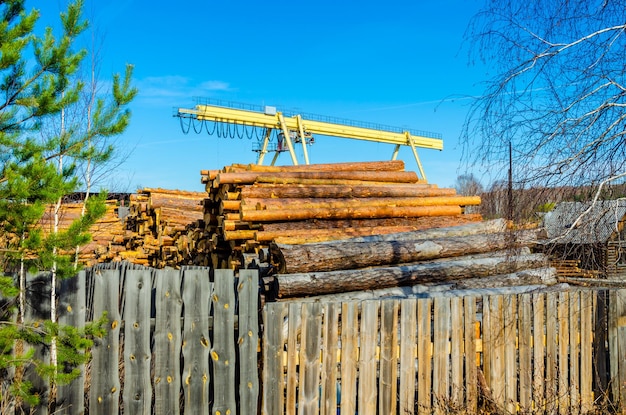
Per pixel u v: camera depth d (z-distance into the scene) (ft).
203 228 34.58
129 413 13.69
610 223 15.60
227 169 31.60
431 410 15.65
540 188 15.78
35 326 13.35
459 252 24.23
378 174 35.40
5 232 14.12
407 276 21.53
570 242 16.42
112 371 13.70
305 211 27.73
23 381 13.12
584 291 17.33
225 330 14.55
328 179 33.04
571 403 16.89
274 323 14.69
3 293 12.09
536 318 16.87
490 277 23.18
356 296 20.51
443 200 33.30
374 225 29.91
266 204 27.53
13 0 14.47
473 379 16.16
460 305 16.25
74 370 13.09
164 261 42.88
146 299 13.98
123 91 15.57
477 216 32.76
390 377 15.43
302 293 19.44
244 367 14.64
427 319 15.78
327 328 14.97
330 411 14.87
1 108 14.30
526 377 16.65
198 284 14.42
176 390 14.06
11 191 12.59
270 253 21.89
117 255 48.32
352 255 21.44
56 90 14.65
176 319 14.16
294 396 14.69
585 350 17.16
